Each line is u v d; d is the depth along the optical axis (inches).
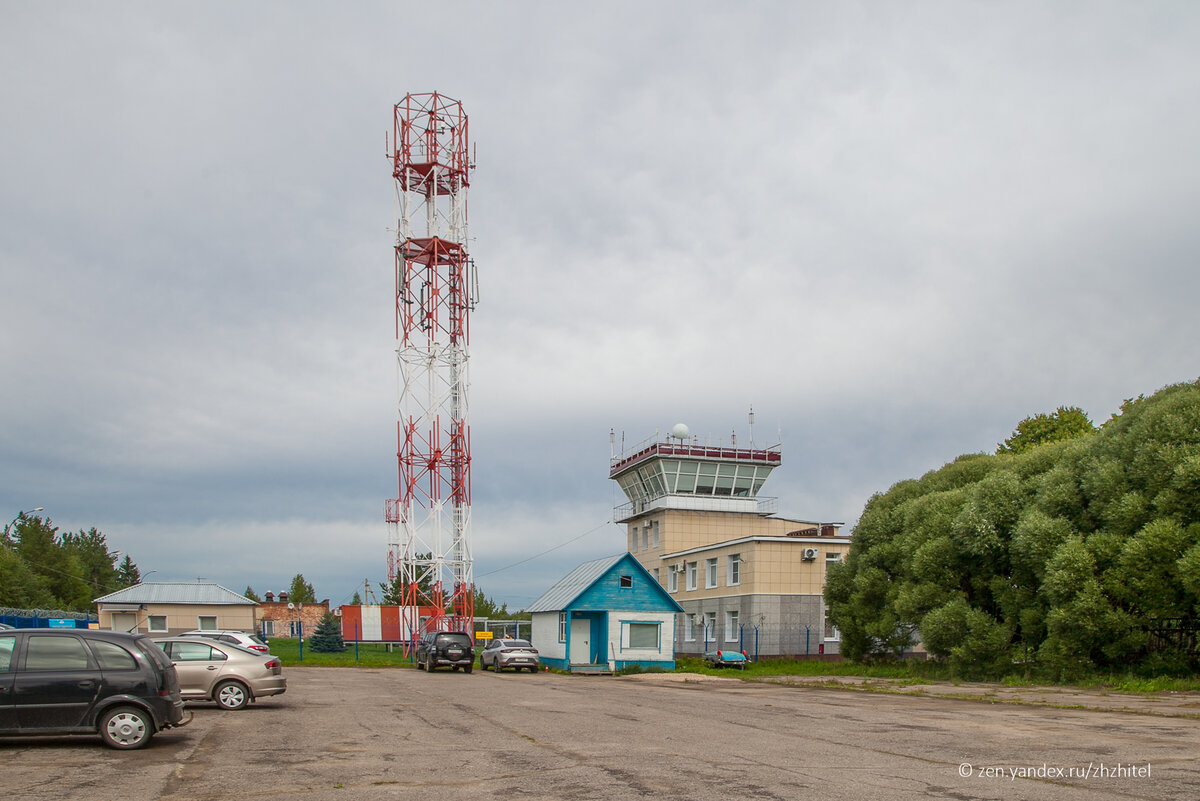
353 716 689.6
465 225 2154.3
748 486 2701.8
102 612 2192.4
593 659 1770.4
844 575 1609.3
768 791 363.3
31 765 432.5
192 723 625.6
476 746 508.7
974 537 1229.1
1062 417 2162.9
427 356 2080.5
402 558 2020.2
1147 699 808.9
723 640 2123.5
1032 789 365.4
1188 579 884.6
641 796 354.0
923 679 1207.6
